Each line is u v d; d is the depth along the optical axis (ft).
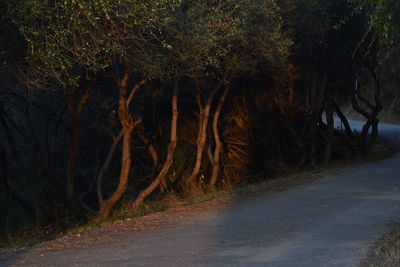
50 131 68.33
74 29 34.27
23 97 50.39
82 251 30.89
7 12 32.55
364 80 155.02
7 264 28.30
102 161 77.46
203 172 76.02
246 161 80.64
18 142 68.03
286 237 32.30
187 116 76.84
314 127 80.18
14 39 37.81
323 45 72.08
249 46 52.34
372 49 76.79
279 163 81.82
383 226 34.30
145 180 76.89
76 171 75.36
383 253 26.40
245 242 31.35
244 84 74.18
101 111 64.34
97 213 56.85
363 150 89.25
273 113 80.23
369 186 55.47
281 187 58.49
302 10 61.11
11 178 67.31
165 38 43.55
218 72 60.18
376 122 92.43
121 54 38.58
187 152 76.69
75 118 50.93
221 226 37.24
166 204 54.54
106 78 57.88
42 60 33.78
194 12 44.32
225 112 78.54
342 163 81.71
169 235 34.78
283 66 60.80
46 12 32.76
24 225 55.21
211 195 55.77
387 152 92.22
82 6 31.99
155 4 36.04
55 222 58.80
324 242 30.30
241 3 47.32
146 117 74.74
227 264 25.85
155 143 76.13
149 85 62.13
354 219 37.35
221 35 45.75
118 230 38.09
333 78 81.10
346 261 25.61
